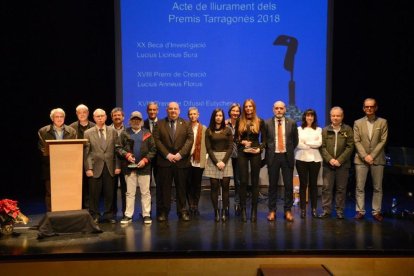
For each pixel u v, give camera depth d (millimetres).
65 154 4586
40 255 3895
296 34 6707
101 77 7277
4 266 3869
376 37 7102
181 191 5109
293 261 3953
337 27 7152
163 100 6766
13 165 7703
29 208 5887
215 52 6723
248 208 5809
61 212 4492
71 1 7066
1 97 7262
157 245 4102
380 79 7191
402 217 5180
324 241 4211
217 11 6684
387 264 3951
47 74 7234
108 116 7355
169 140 5020
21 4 6973
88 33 7160
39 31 7090
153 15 6684
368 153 5070
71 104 7316
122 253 3916
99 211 5547
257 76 6746
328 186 5168
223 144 5000
